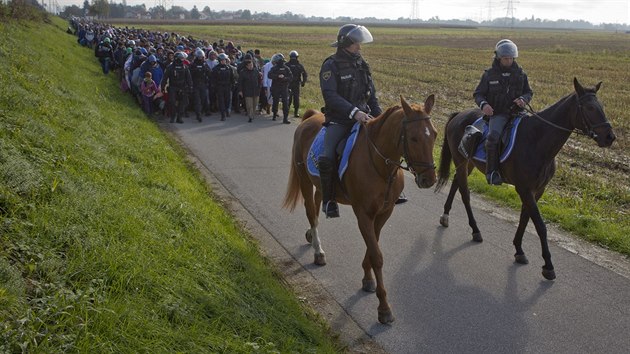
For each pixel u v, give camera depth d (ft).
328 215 19.45
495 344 16.97
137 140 35.58
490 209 30.07
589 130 21.31
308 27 418.72
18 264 13.69
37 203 17.11
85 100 40.75
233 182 33.47
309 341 15.97
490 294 20.25
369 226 18.39
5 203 16.11
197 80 53.88
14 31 66.08
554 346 16.90
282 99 54.08
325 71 18.98
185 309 14.58
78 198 18.54
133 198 21.66
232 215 27.68
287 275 21.54
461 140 26.20
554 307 19.30
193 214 22.81
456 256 23.72
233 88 59.21
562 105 22.21
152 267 15.90
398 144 17.08
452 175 36.17
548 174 22.93
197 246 19.53
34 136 23.03
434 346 16.83
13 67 37.88
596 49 219.61
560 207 30.19
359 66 19.27
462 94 81.66
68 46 98.99
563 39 334.24
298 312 17.63
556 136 22.16
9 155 19.19
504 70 24.13
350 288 20.59
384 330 17.69
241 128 51.26
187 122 53.78
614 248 24.59
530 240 25.59
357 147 18.79
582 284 21.11
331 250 24.07
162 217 20.89
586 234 26.08
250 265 19.81
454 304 19.45
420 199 31.83
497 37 339.57
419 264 22.84
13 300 11.87
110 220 18.03
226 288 16.72
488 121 25.04
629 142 50.55
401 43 249.34
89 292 13.33
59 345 11.34
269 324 15.64
